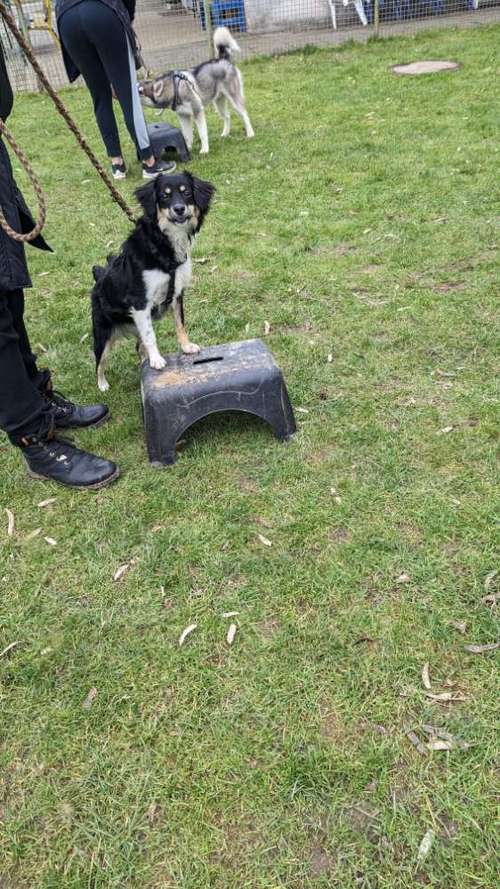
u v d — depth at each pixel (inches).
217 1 546.6
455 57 376.8
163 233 112.2
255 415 121.3
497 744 68.2
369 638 80.2
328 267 172.9
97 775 69.2
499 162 224.2
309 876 59.6
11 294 103.8
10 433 104.6
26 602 90.0
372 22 522.6
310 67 403.5
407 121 279.3
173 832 63.8
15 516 105.3
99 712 75.0
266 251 185.0
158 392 108.3
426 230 185.2
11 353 98.2
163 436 109.8
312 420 118.6
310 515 98.5
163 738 71.8
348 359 134.6
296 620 83.2
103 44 222.5
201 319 155.1
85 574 93.4
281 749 69.7
